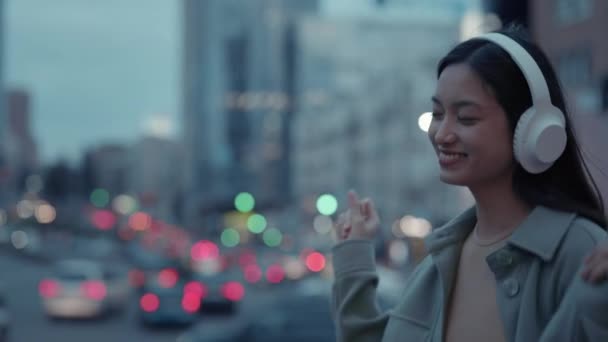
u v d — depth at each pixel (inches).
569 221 75.9
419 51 2876.5
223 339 362.3
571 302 67.1
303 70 4884.4
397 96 2192.4
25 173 6909.5
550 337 68.2
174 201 6279.5
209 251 2438.5
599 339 64.5
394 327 86.2
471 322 79.0
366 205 99.0
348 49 3486.7
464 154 79.3
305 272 1651.1
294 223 3361.2
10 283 1813.5
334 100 3088.1
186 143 7076.8
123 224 4938.5
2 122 5231.3
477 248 81.7
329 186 3063.5
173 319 999.0
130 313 1174.3
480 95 78.2
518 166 80.0
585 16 1071.0
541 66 81.4
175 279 1299.2
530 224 76.7
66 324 1054.4
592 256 66.2
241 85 6540.4
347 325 92.6
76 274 1101.1
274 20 6245.1
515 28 84.4
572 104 92.1
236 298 1168.2
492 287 79.0
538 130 76.8
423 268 88.5
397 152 2167.8
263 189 5162.4
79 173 7436.0
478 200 81.6
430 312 84.2
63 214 6294.3
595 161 93.4
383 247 1786.4
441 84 80.9
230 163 6240.2
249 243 3314.5
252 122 6102.4
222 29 6717.5
